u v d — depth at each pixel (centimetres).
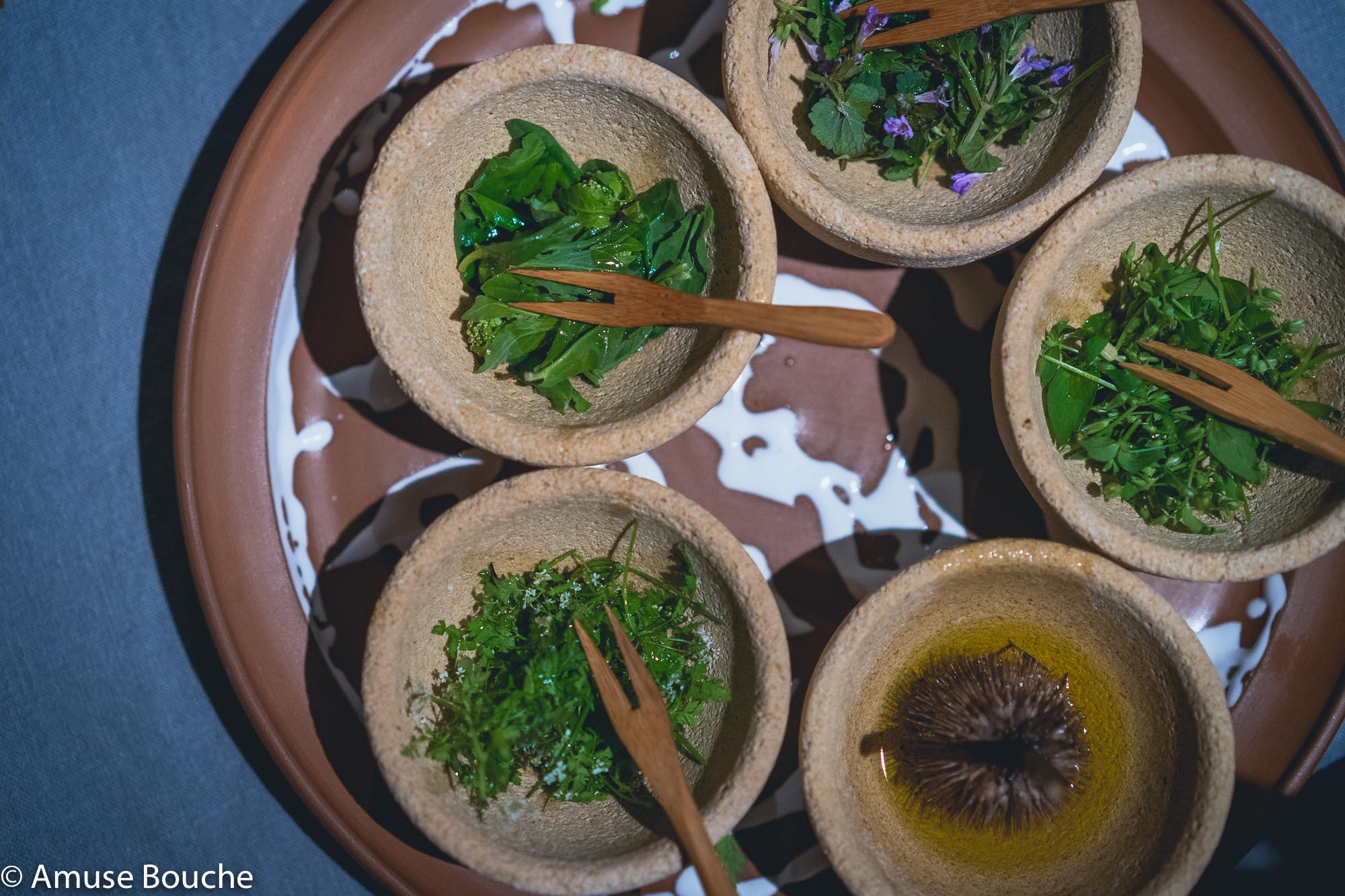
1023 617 37
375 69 38
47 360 41
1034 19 38
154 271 41
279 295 38
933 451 38
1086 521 34
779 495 38
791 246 39
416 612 35
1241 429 36
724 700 35
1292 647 38
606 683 34
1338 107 41
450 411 34
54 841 41
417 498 38
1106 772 36
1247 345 36
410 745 33
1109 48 36
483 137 36
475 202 36
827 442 39
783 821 37
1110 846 35
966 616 37
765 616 34
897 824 36
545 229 36
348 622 38
